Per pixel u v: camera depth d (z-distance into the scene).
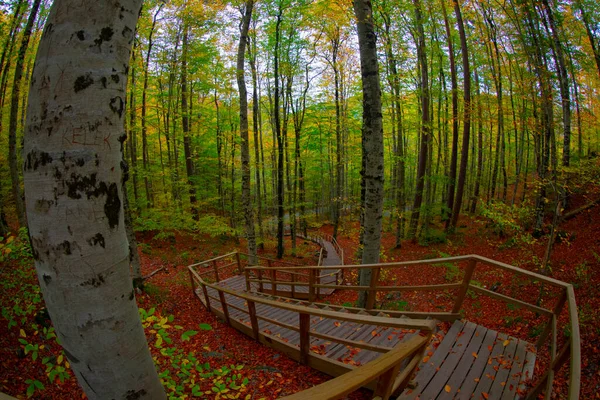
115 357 1.28
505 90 14.74
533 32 8.14
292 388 3.69
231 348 5.19
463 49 12.23
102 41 1.21
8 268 4.30
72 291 1.18
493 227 13.20
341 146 18.02
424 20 12.08
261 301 4.29
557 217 7.13
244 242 19.27
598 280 6.95
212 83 14.84
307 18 12.32
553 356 2.78
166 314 7.27
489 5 10.85
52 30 1.17
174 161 17.73
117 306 1.28
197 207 16.03
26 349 2.33
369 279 5.88
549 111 7.79
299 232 26.41
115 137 1.27
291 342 4.63
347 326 4.73
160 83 13.54
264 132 27.91
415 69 14.65
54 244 1.16
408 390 2.91
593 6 10.56
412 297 8.59
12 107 8.82
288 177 19.55
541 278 3.33
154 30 11.68
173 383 2.93
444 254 12.30
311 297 6.39
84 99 1.17
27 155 1.18
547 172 8.57
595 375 4.17
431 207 14.41
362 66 5.56
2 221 10.38
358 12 5.44
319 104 16.72
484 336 3.82
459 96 13.27
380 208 5.75
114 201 1.27
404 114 15.48
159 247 15.23
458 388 2.95
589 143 16.09
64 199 1.15
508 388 2.95
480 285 8.65
